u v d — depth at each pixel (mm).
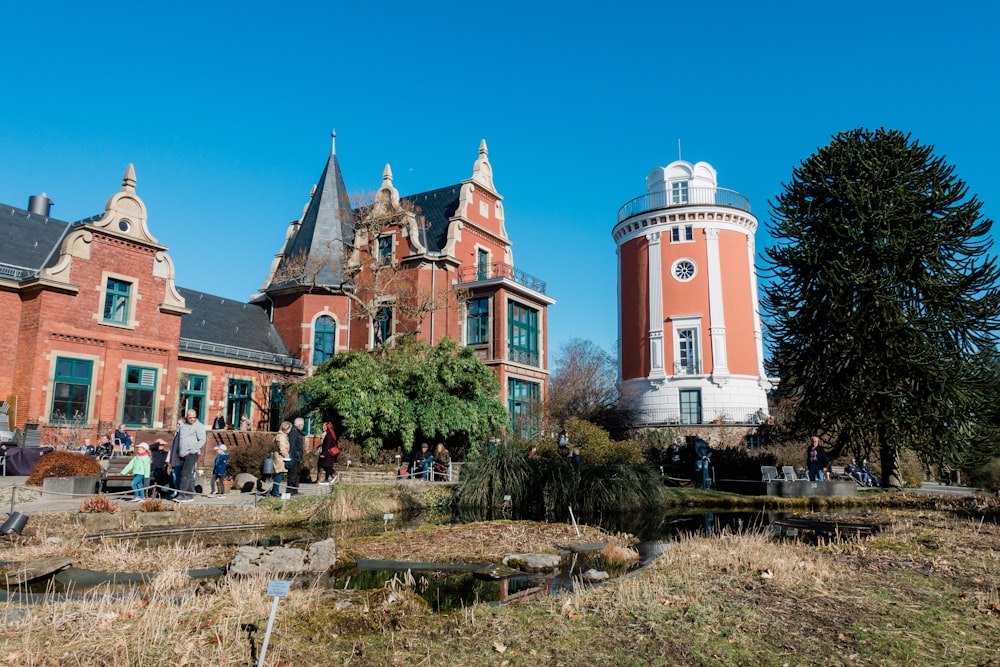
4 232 23766
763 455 25281
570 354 47406
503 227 37469
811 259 20344
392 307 30344
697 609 5328
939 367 18047
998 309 18359
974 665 4262
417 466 21781
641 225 39406
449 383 23766
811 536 10703
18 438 19422
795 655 4395
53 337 22031
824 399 20281
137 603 5469
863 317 19203
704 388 36094
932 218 19344
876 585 6328
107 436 22609
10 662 4094
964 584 6473
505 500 15477
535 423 30531
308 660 4344
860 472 25766
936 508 15188
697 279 37438
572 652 4438
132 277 24438
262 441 20469
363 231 32094
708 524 13164
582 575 7547
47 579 7008
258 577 6609
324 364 23828
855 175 20797
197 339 28406
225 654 4324
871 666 4223
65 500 13469
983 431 19578
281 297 33406
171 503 12797
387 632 4996
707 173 39281
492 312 31469
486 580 7398
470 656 4414
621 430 35781
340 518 13109
